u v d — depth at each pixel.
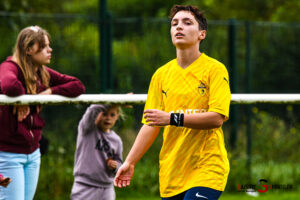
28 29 16.34
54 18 26.95
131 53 28.66
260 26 31.62
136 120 27.86
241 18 48.72
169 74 13.90
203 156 13.52
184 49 13.59
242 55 30.94
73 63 27.27
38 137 16.39
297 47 32.41
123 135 27.23
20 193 15.66
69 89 16.22
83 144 18.06
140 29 28.81
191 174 13.63
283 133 32.38
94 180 17.95
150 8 51.91
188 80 13.59
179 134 13.73
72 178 26.59
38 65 16.64
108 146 18.17
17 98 15.48
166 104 13.88
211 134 13.62
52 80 17.33
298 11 46.59
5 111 15.53
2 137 15.57
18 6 33.75
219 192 13.45
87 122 17.91
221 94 13.21
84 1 53.53
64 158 26.95
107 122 18.11
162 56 29.08
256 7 49.22
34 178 16.36
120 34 28.62
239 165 29.61
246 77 30.80
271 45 31.98
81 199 17.89
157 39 29.06
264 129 31.98
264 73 31.95
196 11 13.67
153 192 27.86
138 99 16.33
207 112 13.10
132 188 27.75
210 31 30.20
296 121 32.66
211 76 13.41
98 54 27.67
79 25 27.36
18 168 15.70
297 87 32.62
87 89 27.38
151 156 28.67
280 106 32.59
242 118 30.80
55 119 27.09
